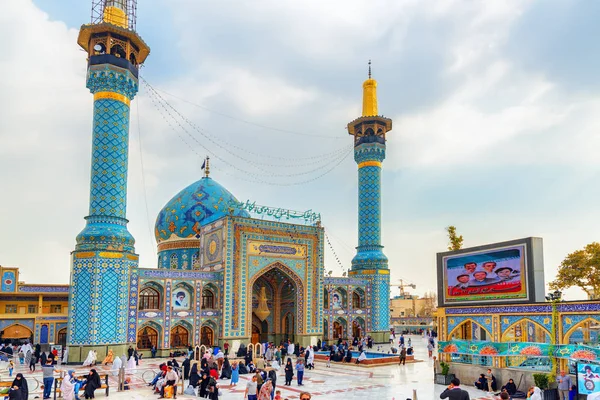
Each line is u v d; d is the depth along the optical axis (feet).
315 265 106.42
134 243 87.97
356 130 126.82
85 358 78.74
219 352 69.87
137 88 92.32
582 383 44.45
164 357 88.28
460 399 28.89
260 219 100.83
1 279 108.68
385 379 64.13
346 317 114.83
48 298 112.78
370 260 120.67
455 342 58.95
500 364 55.01
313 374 69.00
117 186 86.53
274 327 108.47
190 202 119.96
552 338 49.90
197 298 93.76
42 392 51.60
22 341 104.32
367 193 123.24
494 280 57.26
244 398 50.65
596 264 110.22
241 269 96.84
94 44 89.04
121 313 82.99
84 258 81.97
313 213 109.09
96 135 86.69
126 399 47.55
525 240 54.49
